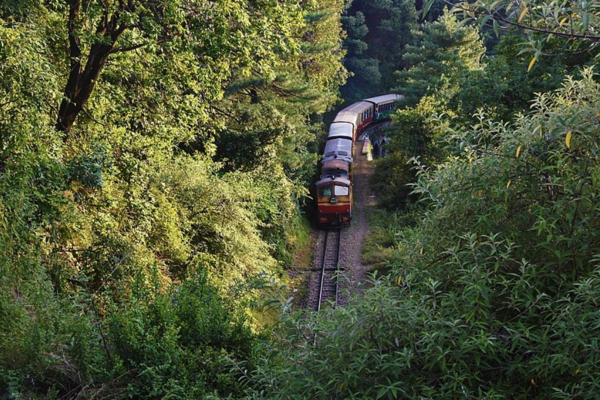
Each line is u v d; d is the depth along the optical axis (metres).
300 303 19.62
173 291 8.62
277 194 21.75
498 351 4.02
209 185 15.42
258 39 12.95
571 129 3.90
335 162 31.48
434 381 4.05
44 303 7.04
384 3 60.25
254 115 20.36
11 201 7.23
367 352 3.86
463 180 4.38
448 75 20.50
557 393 3.58
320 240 26.70
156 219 13.16
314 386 3.95
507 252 3.87
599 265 3.63
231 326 8.02
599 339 3.52
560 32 2.83
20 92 8.23
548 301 4.02
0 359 5.95
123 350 6.82
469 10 2.93
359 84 58.88
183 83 13.86
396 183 32.00
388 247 24.64
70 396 6.09
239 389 6.89
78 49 11.76
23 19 10.13
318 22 27.20
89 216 10.59
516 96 16.69
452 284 4.44
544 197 4.20
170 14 11.45
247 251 15.48
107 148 10.66
